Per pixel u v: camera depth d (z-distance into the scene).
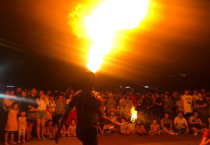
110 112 10.66
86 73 3.74
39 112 8.83
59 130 3.71
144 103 11.05
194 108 11.12
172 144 8.20
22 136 9.29
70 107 3.73
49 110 9.46
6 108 8.30
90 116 3.60
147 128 10.80
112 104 10.89
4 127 8.73
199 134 10.30
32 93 9.03
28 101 8.84
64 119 3.73
